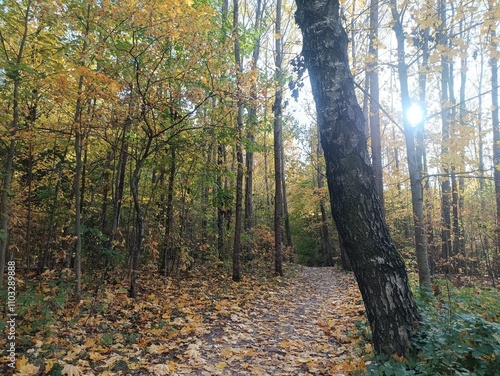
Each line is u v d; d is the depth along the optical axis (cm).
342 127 349
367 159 352
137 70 646
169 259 1095
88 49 589
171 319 604
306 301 875
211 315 646
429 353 300
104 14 580
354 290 959
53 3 571
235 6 1088
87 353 415
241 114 1034
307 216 2327
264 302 821
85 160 974
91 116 674
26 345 418
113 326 527
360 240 339
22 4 638
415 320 338
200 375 383
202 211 1127
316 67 363
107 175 1076
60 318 536
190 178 1046
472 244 1571
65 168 977
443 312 414
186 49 705
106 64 638
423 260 614
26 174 986
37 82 598
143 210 1068
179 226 1088
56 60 660
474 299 566
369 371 295
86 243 906
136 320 571
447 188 1414
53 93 608
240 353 459
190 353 437
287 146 2273
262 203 2334
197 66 753
